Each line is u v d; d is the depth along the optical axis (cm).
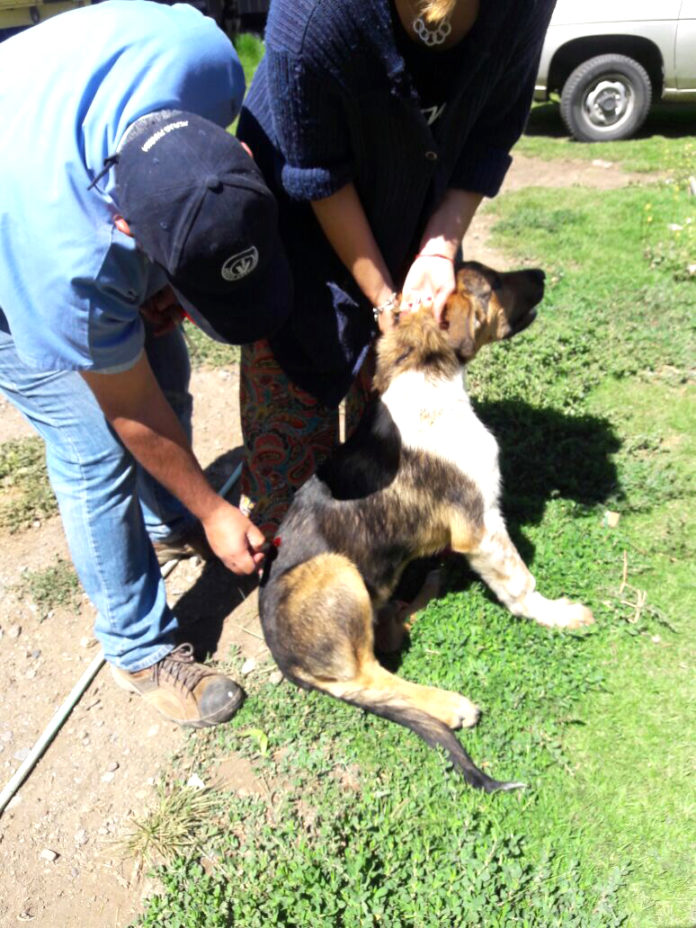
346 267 291
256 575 363
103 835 268
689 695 280
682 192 703
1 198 198
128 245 203
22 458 453
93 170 199
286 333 296
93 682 325
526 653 302
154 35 210
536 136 1002
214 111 222
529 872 234
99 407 249
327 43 223
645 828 245
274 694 304
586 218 662
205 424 472
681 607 312
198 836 261
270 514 355
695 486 367
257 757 284
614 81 914
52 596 364
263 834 255
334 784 269
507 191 771
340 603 285
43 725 311
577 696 285
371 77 233
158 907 240
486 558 308
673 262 559
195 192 179
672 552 338
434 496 302
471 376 452
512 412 418
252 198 185
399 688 286
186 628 344
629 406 425
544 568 334
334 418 344
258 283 203
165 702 299
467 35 230
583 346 470
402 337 303
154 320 276
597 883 232
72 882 256
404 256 317
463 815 250
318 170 255
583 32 909
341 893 233
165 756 291
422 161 263
